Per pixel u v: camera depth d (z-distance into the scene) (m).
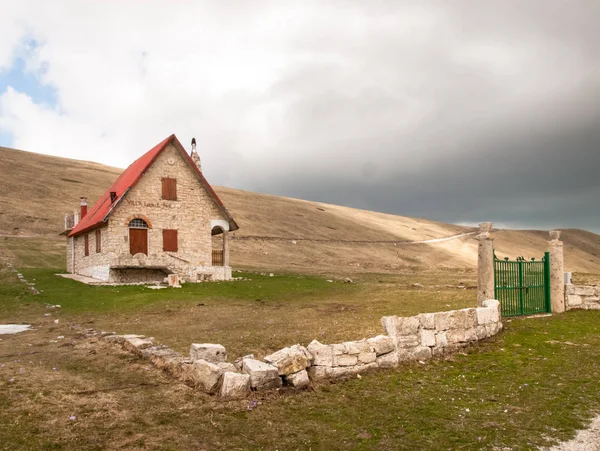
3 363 10.30
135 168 38.91
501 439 6.52
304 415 7.30
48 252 53.09
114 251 32.66
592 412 7.60
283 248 85.38
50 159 124.69
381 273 50.69
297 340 13.28
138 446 5.87
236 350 11.95
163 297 25.25
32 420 6.42
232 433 6.46
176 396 7.81
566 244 178.75
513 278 17.50
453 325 12.34
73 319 19.05
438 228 172.12
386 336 10.71
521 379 9.66
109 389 8.12
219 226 37.59
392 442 6.35
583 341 13.21
